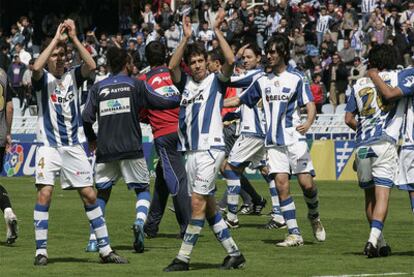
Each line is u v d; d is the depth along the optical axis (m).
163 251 31.77
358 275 26.25
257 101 33.75
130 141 30.41
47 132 28.42
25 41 98.44
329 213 45.88
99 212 28.84
